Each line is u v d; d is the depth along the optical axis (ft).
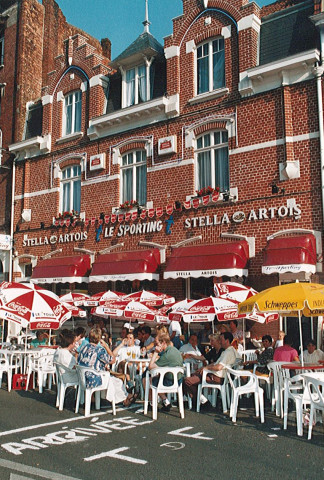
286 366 26.99
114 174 55.47
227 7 47.80
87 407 27.81
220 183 47.19
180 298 48.03
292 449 21.20
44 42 73.97
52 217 61.26
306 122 41.68
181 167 49.49
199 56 50.34
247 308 28.68
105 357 28.81
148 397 29.76
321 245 39.63
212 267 42.37
